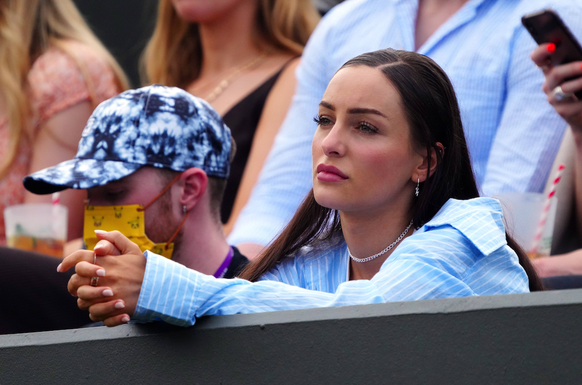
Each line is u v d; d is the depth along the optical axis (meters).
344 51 12.07
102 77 14.23
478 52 10.88
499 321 5.33
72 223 13.69
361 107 6.73
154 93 9.99
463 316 5.40
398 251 6.56
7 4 14.19
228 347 5.84
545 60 9.11
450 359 5.38
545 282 8.03
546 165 10.35
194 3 14.49
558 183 10.10
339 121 6.82
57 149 13.73
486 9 11.11
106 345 6.11
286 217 11.59
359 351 5.55
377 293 6.21
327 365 5.61
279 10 14.77
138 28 20.12
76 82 13.91
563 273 8.96
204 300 6.05
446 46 11.12
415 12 11.65
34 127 13.77
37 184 9.59
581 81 8.92
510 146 10.45
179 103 9.98
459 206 6.89
